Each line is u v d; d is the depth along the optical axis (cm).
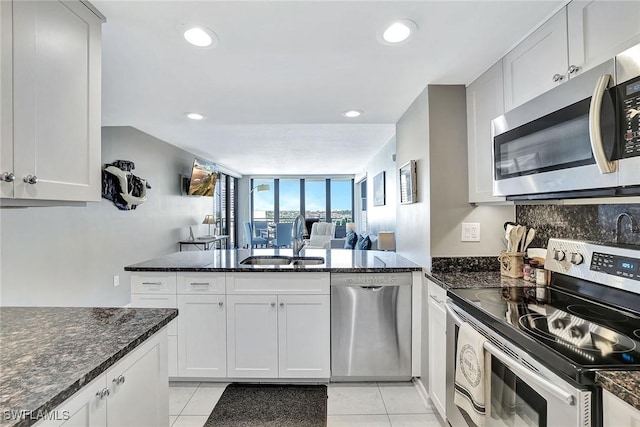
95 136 132
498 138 165
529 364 108
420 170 236
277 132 452
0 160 94
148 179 470
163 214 514
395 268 232
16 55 98
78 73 124
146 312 142
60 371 89
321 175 1000
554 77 135
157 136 480
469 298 156
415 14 141
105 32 153
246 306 232
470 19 144
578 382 88
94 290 359
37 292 290
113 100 249
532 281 186
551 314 133
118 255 400
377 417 203
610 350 100
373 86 221
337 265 243
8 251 267
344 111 275
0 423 67
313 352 233
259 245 909
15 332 118
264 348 233
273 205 1031
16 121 98
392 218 462
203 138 493
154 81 212
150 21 145
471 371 137
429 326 212
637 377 84
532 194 144
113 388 102
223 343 233
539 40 147
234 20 145
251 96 241
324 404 216
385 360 235
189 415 204
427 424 196
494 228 218
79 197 123
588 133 111
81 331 120
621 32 105
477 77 204
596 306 143
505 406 122
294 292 232
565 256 165
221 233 849
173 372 235
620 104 99
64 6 117
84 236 345
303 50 172
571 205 176
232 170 884
